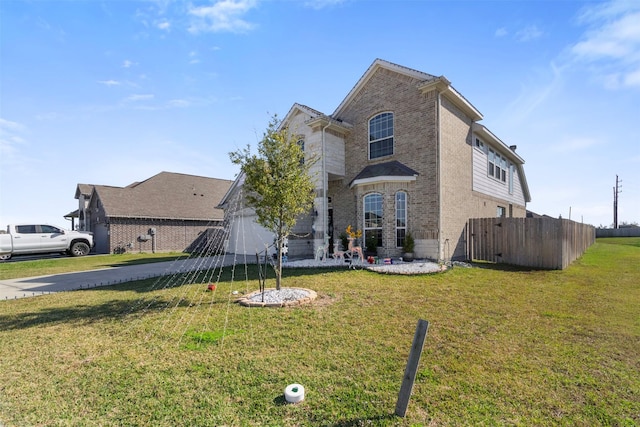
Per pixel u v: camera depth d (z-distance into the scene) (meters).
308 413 2.75
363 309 5.90
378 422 2.60
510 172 20.44
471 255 12.88
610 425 2.57
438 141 11.82
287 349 4.11
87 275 11.18
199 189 27.62
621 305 6.09
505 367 3.57
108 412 2.84
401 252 12.25
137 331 4.94
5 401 3.04
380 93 13.70
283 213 7.07
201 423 2.64
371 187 12.81
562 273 9.62
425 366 3.61
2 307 6.66
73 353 4.14
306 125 14.32
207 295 7.32
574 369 3.52
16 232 17.23
